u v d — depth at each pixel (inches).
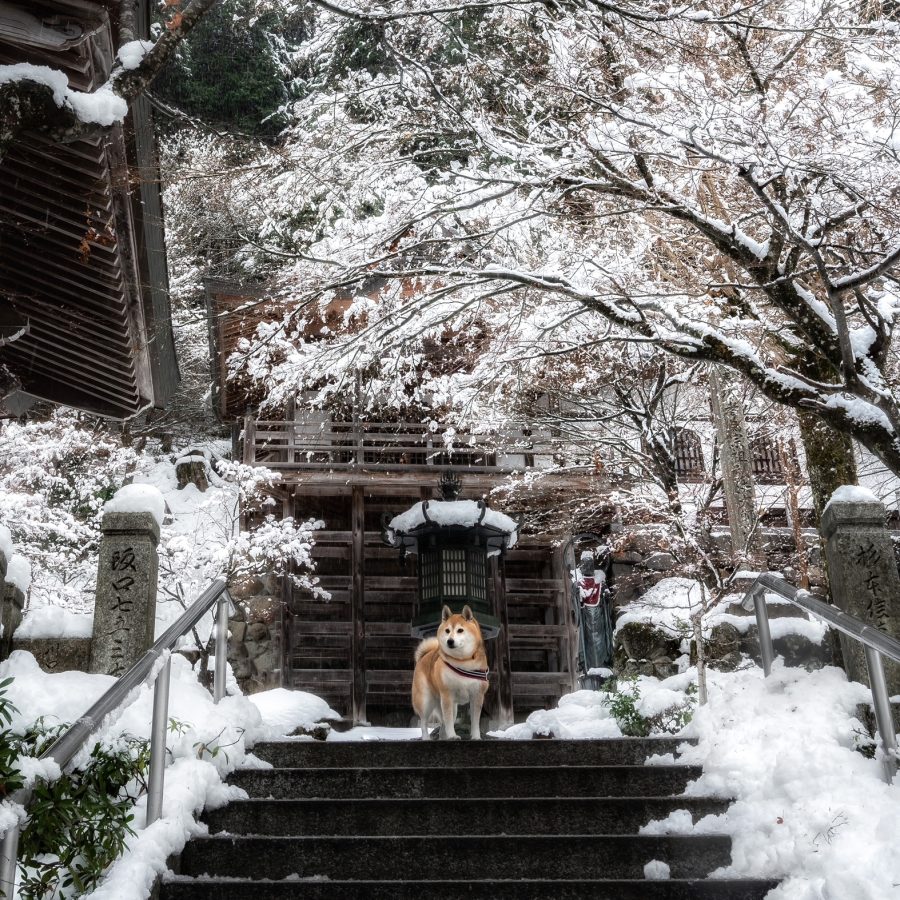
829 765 180.4
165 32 170.9
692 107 240.5
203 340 748.6
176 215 339.6
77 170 197.8
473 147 305.3
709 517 472.4
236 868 167.6
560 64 284.2
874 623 207.9
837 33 259.8
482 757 217.5
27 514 426.6
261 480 539.2
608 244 325.4
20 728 173.5
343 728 550.3
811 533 566.3
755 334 275.9
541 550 641.6
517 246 319.0
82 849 142.5
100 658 213.0
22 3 157.5
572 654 590.2
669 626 422.3
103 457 546.0
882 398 217.3
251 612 580.1
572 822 184.9
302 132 322.0
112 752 172.6
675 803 186.4
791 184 238.1
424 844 170.1
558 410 513.3
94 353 269.3
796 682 214.4
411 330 291.0
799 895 152.4
